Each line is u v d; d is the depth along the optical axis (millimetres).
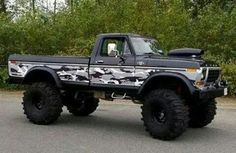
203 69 8094
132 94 8766
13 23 18375
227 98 14711
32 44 18156
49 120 9680
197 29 16922
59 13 19469
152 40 9547
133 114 11578
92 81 9211
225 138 8664
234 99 14531
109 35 9141
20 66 10141
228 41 16531
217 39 16609
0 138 8297
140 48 8945
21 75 10125
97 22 18188
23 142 7992
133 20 17422
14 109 12023
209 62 8539
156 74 8281
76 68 9398
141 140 8297
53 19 19125
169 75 8156
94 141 8172
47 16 19297
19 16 19406
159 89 8391
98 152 7348
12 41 18078
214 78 8680
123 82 8789
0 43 17922
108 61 8961
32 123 9914
